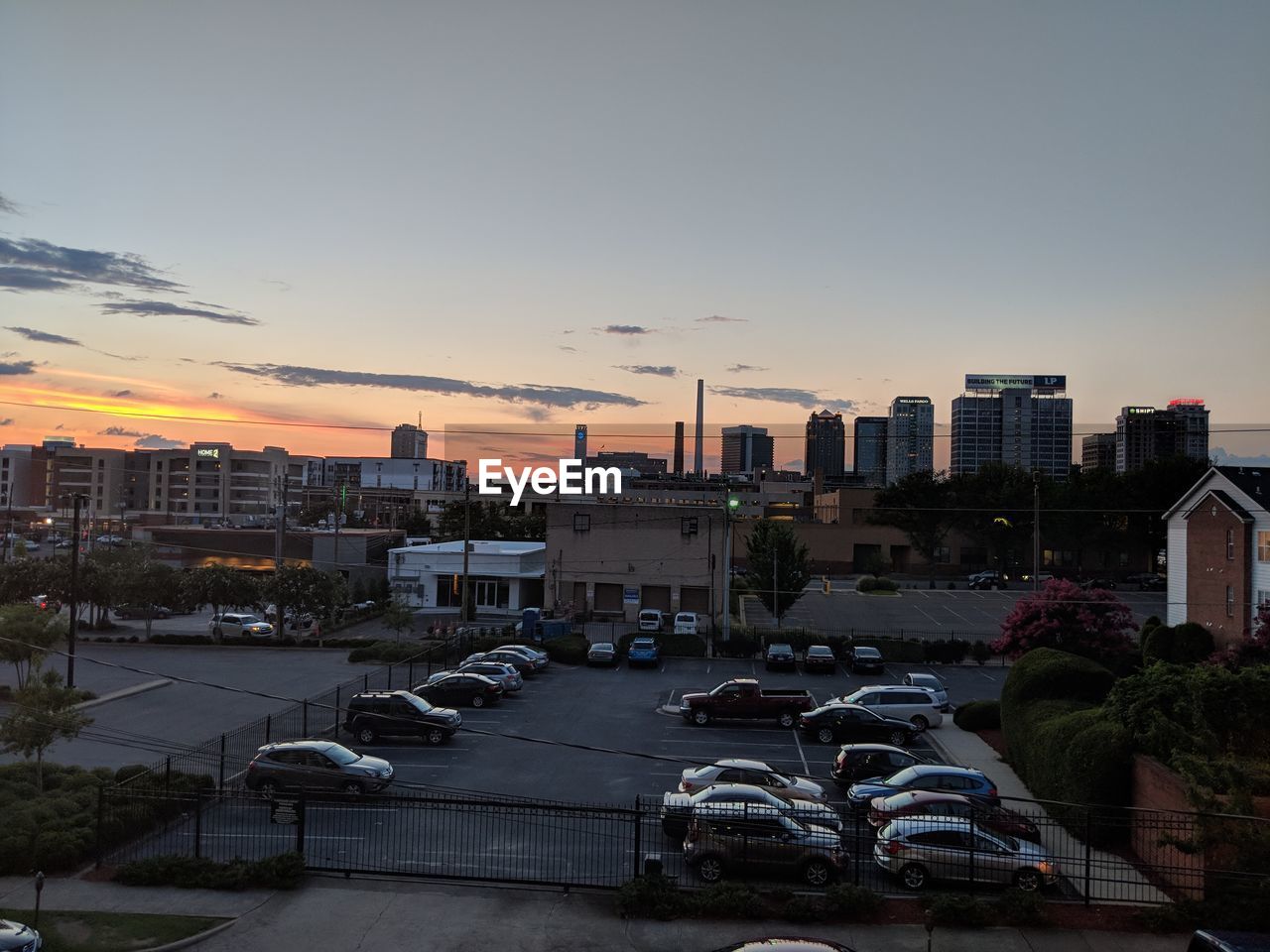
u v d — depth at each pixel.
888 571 110.94
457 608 76.00
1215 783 19.19
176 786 24.67
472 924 18.33
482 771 29.80
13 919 17.98
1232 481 48.41
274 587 56.66
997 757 32.81
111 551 67.62
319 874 20.67
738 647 55.38
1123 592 93.44
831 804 24.86
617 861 21.70
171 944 17.12
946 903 18.69
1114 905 19.39
